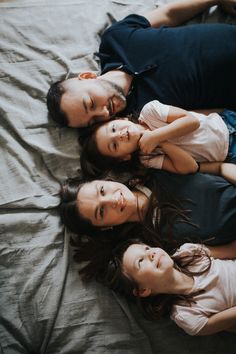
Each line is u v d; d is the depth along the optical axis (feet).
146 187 4.13
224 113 4.21
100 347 3.80
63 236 4.05
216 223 3.89
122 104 4.14
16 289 3.84
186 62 4.15
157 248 3.78
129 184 4.16
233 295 3.68
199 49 4.16
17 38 4.47
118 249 3.95
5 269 3.88
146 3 4.80
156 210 4.02
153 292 3.78
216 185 3.92
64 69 4.40
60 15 4.61
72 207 3.90
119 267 3.83
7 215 3.98
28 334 3.79
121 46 4.32
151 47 4.24
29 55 4.41
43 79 4.37
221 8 4.69
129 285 3.78
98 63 4.50
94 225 3.94
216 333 3.91
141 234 4.09
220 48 4.13
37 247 3.94
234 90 4.17
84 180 4.10
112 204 3.83
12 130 4.22
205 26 4.27
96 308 3.88
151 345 3.87
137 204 3.98
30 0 4.67
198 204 3.94
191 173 4.03
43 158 4.15
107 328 3.84
